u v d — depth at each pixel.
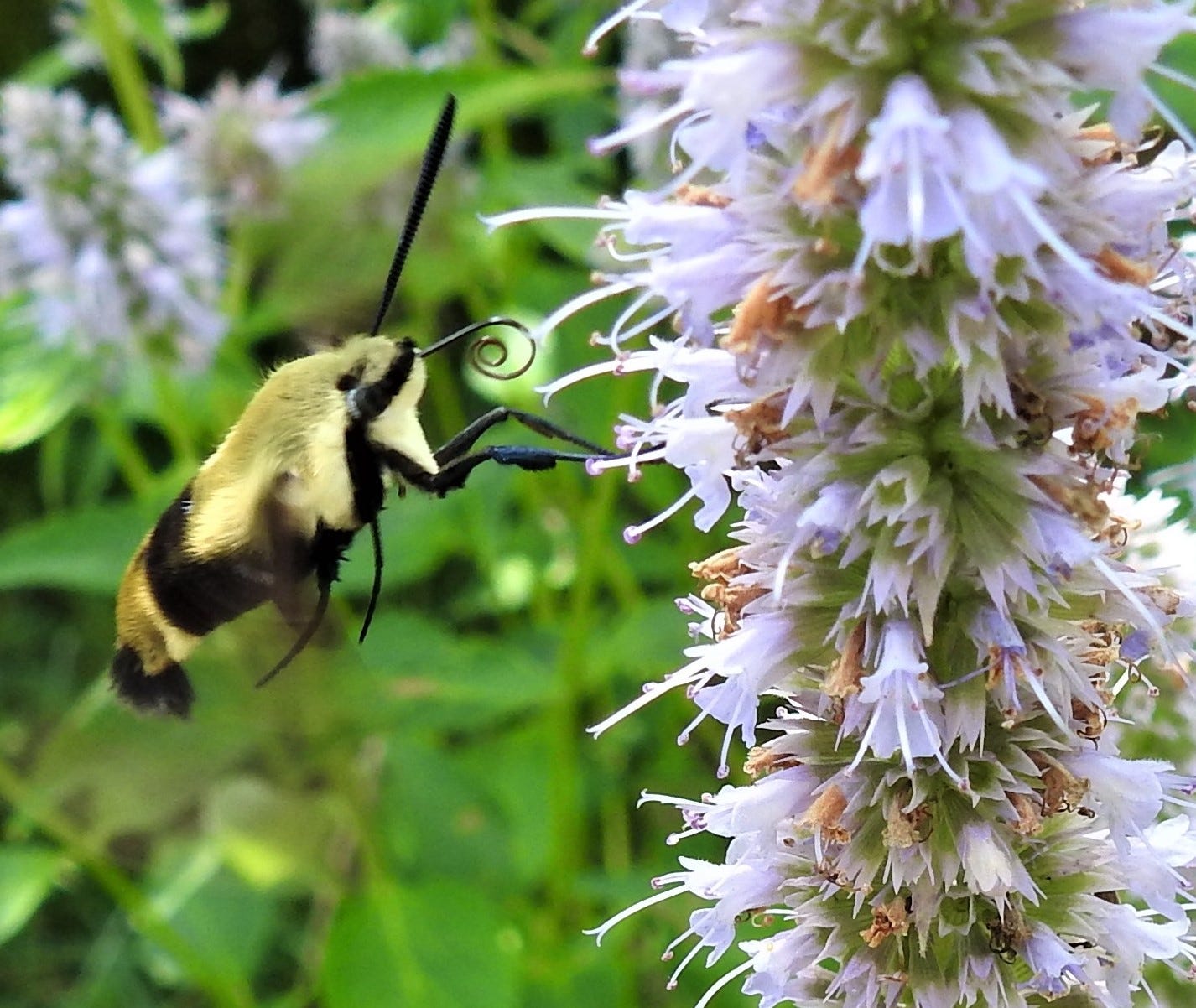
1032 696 0.10
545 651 0.20
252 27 0.35
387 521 0.18
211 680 0.14
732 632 0.11
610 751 0.21
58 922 0.27
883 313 0.10
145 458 0.30
